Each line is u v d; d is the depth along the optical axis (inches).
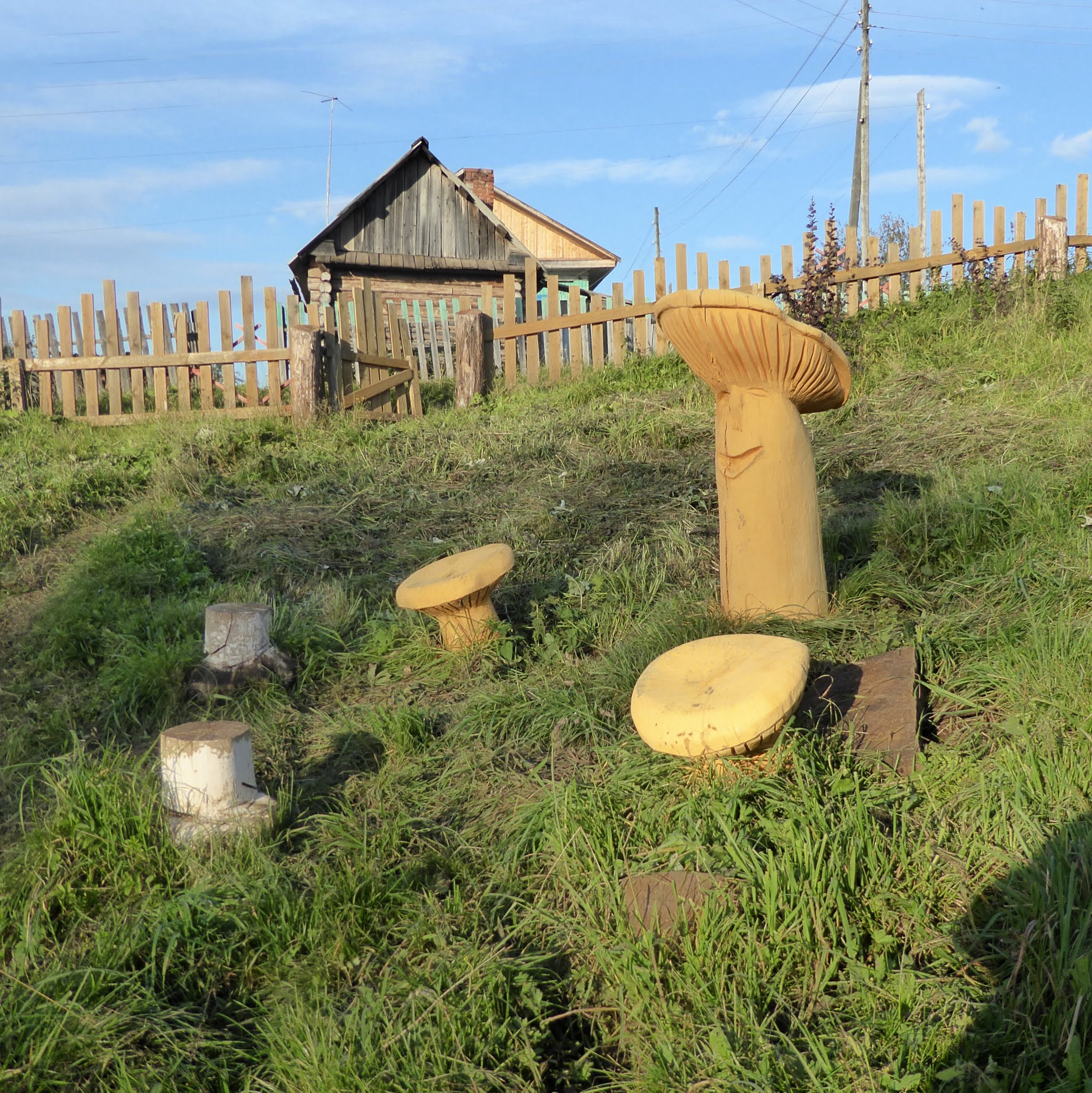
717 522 238.1
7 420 420.2
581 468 293.0
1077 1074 74.5
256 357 434.6
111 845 123.5
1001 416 262.8
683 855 110.3
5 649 203.6
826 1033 87.2
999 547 182.7
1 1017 97.1
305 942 110.3
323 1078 88.0
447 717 166.7
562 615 195.8
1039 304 354.6
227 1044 96.5
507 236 775.1
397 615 209.5
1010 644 145.2
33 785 150.1
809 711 131.4
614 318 444.8
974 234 431.8
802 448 165.2
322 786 148.6
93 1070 93.5
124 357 439.8
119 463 336.2
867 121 1050.1
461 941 107.2
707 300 149.8
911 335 363.3
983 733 129.3
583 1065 91.2
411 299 769.6
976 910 98.0
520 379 465.1
